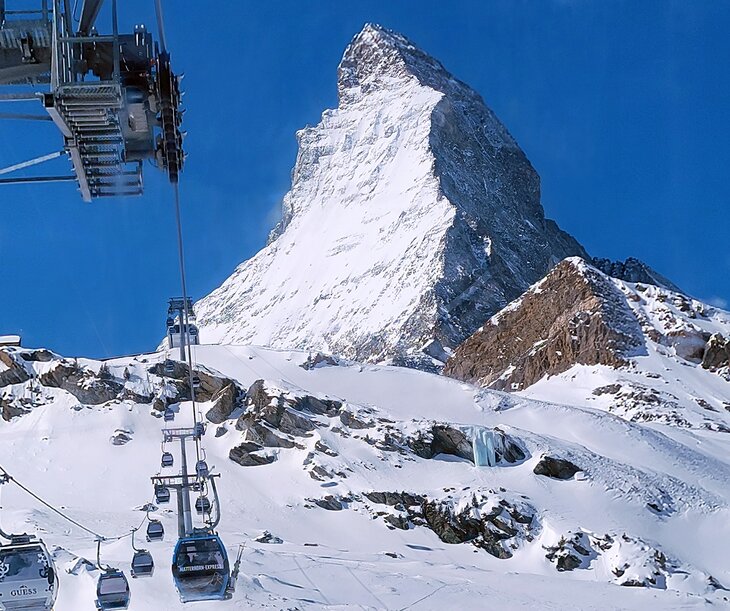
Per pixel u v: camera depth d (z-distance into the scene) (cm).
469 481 11262
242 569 7138
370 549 9900
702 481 12494
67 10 1350
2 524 9662
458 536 10319
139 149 1351
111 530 9594
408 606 6744
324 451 11869
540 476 11362
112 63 1343
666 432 15888
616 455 13225
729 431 17638
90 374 13925
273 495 11156
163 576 6375
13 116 1284
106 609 3222
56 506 10819
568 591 7638
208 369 14200
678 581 9100
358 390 15738
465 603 6881
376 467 11694
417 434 12288
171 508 10819
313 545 9244
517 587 7625
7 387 13912
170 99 1338
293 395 12875
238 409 13262
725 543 10312
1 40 1402
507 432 12394
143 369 14238
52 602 2309
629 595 7606
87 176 1341
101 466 12188
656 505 10869
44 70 1438
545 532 10088
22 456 12456
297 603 6306
